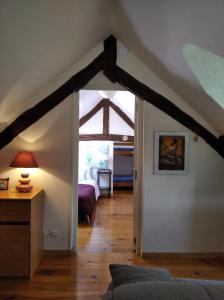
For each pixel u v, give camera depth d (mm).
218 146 3277
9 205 2602
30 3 1736
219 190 3299
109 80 3297
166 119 3281
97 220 4734
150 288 1019
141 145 3342
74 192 3287
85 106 6715
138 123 3350
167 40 2379
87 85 3303
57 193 3227
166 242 3285
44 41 2258
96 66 3256
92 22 2590
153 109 3275
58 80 3217
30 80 2721
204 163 3291
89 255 3250
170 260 3186
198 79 2547
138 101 3355
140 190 3352
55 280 2639
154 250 3275
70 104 3230
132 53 3260
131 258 3205
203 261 3180
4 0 1614
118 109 7242
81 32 2613
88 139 7258
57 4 1914
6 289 2473
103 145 7277
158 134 3271
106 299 979
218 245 3303
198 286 1075
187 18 1913
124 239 3807
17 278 2641
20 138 3188
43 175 3217
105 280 2658
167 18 2096
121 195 7129
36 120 3195
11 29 1864
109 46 3248
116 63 3262
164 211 3285
